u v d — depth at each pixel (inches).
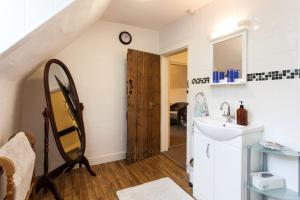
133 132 121.4
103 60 118.4
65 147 92.3
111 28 120.3
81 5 57.2
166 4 96.3
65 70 99.5
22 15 47.6
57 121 90.7
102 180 97.7
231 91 81.0
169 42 125.0
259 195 65.6
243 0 75.0
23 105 95.4
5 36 46.9
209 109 93.3
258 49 69.4
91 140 117.1
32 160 57.3
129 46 126.7
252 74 71.6
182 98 254.8
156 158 130.3
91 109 116.3
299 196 57.1
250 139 64.6
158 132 139.6
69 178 99.4
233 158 65.2
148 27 130.6
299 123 57.7
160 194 85.0
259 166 66.6
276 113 63.8
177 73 250.7
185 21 109.7
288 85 60.3
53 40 67.4
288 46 60.2
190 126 107.0
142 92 126.2
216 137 71.2
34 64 77.5
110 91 121.5
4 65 53.7
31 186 65.6
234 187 64.9
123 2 94.5
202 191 79.0
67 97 99.3
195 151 83.7
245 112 72.0
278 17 62.9
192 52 104.6
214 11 89.5
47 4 48.9
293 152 57.1
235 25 78.0
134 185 92.9
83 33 107.8
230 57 80.0
